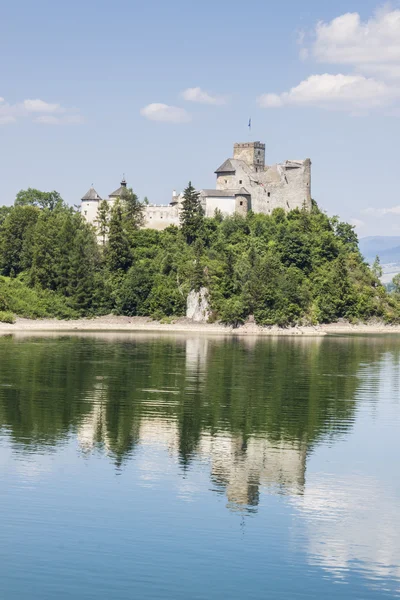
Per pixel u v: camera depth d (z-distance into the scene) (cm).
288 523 4953
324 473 5997
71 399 8894
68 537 4672
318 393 9744
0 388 9575
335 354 15262
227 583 4188
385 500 5419
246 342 17912
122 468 5978
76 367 11912
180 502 5262
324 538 4750
